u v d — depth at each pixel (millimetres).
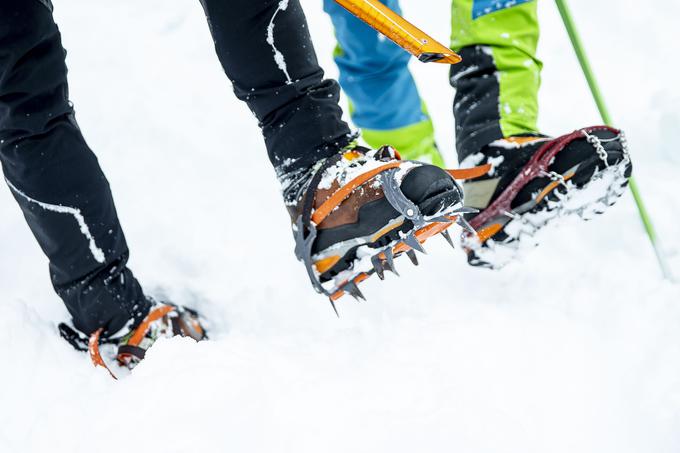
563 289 4223
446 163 5938
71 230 3609
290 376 3344
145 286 4492
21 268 4578
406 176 3055
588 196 3732
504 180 3785
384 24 3016
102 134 6090
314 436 2980
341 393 3201
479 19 3980
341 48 4996
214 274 4648
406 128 5152
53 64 3346
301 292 4441
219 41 3236
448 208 3102
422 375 3299
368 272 3338
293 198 3338
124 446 2969
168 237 4910
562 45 7004
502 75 3965
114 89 6633
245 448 2934
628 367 3621
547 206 3744
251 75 3262
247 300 4387
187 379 3189
